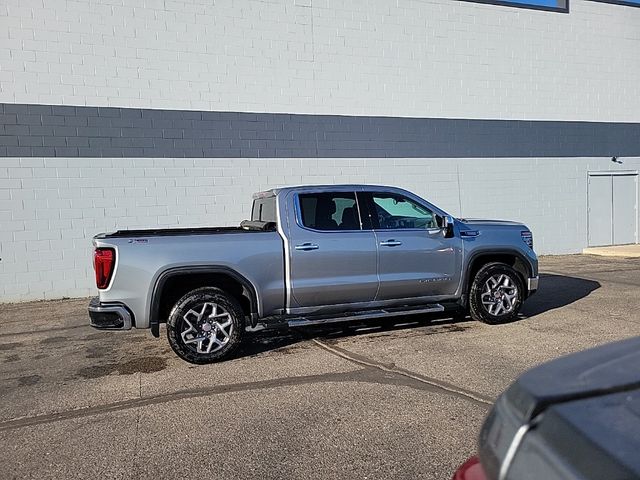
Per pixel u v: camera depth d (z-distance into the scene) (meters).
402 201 6.41
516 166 13.49
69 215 9.61
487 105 13.06
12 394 4.73
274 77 10.95
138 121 9.99
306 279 5.79
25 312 8.54
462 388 4.46
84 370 5.41
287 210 5.84
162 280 5.29
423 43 12.27
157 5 10.05
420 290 6.34
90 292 9.79
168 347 6.23
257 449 3.48
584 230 14.48
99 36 9.70
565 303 7.87
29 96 9.31
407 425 3.76
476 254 6.57
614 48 14.59
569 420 1.39
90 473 3.24
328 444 3.51
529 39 13.49
